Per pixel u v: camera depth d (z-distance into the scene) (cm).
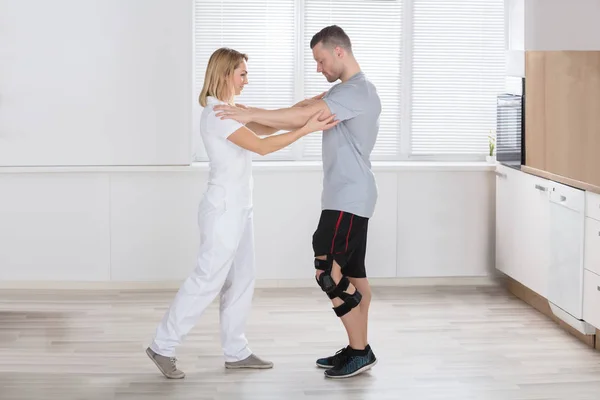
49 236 630
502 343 512
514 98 598
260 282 646
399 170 643
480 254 657
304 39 657
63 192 627
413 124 675
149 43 615
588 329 501
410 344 508
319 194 642
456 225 653
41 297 612
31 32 609
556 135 531
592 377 453
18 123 615
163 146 622
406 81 670
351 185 441
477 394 426
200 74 653
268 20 654
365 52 665
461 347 504
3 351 490
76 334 525
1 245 629
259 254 643
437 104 675
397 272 652
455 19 668
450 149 680
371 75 668
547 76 544
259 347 501
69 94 615
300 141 666
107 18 612
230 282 459
